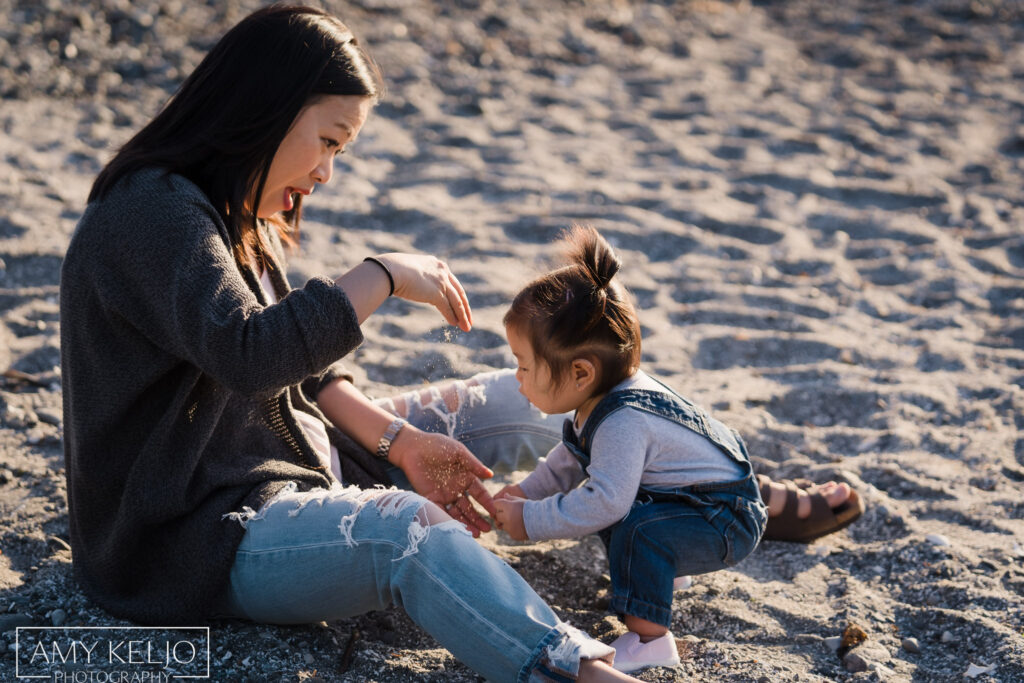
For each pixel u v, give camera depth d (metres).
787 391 4.95
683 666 3.04
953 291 6.05
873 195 7.51
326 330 2.56
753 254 6.54
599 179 7.61
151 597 2.89
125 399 2.73
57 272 5.66
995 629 3.16
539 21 10.81
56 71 8.43
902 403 4.82
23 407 4.40
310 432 3.08
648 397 3.07
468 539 2.64
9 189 6.56
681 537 3.02
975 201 7.37
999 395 4.89
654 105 9.21
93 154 7.28
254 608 2.85
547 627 2.54
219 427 2.84
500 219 6.79
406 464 3.24
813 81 9.99
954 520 3.94
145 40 9.11
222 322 2.50
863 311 5.89
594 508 2.97
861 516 3.92
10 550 3.38
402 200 6.96
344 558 2.69
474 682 2.88
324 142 2.81
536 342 3.02
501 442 3.48
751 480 3.18
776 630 3.27
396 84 9.05
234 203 2.77
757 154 8.23
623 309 3.04
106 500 2.86
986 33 11.39
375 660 2.94
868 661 3.04
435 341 5.30
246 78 2.70
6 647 2.82
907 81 10.00
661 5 11.82
